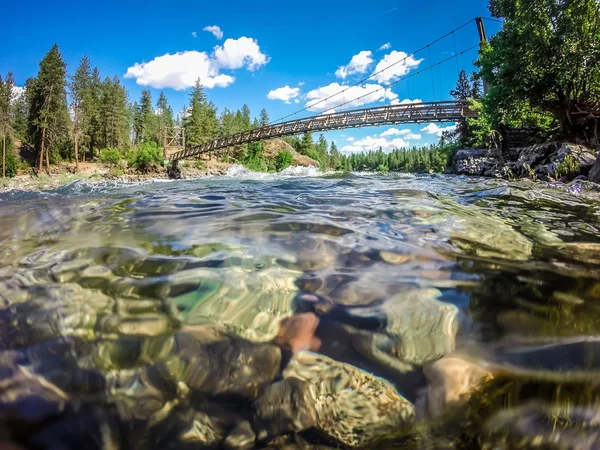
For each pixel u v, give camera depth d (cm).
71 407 57
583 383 61
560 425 55
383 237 158
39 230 185
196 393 61
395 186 468
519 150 1209
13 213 261
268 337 76
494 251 135
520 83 1002
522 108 1109
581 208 253
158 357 69
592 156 628
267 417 58
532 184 492
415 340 74
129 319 83
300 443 55
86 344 73
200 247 143
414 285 102
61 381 62
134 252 136
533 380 62
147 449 51
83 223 201
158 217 216
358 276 109
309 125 2364
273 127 2567
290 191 397
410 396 61
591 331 76
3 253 138
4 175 3120
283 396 62
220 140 2952
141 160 3278
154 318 83
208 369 67
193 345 73
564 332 75
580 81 939
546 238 158
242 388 63
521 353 69
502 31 1077
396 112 1970
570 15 874
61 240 159
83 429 53
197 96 5231
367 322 82
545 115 1210
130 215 226
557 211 237
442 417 57
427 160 6756
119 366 66
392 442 55
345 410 59
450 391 61
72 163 3834
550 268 116
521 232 169
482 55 1281
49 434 52
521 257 128
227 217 212
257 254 132
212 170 3416
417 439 55
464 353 70
